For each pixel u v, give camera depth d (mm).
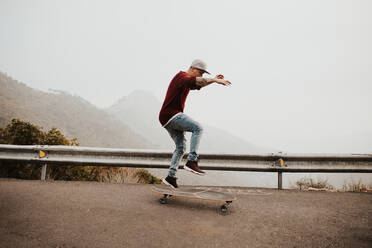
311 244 2066
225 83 2992
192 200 3441
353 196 3926
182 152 3303
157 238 2092
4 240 1944
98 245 1914
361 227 2502
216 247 1951
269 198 3736
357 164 4516
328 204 3410
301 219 2736
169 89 3225
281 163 4512
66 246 1878
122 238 2066
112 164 4727
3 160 4844
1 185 3998
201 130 3074
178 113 3096
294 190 4414
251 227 2447
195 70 3281
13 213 2635
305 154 4504
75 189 3900
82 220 2482
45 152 4820
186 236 2160
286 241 2117
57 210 2787
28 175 5605
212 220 2621
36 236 2049
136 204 3135
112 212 2775
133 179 5266
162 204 3174
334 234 2303
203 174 2988
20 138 6715
